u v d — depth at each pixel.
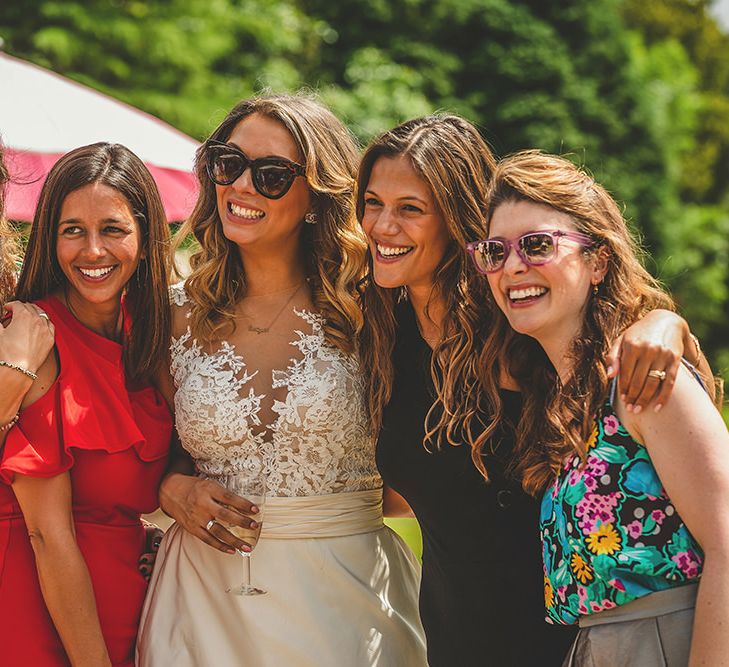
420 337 3.14
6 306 2.96
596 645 2.33
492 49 17.02
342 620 3.13
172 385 3.33
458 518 2.90
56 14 12.02
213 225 3.36
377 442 3.13
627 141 18.08
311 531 3.16
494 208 2.59
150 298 3.21
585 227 2.52
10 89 5.37
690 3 25.73
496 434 2.86
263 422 3.19
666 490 2.24
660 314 2.45
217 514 2.97
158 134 5.68
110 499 3.06
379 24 16.62
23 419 2.90
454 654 2.92
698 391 2.29
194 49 12.93
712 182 23.42
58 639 2.98
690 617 2.24
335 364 3.23
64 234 3.01
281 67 14.40
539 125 17.03
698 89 24.48
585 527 2.33
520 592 2.83
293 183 3.24
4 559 2.92
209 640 3.07
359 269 3.35
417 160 2.92
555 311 2.50
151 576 3.27
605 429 2.36
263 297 3.35
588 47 17.94
